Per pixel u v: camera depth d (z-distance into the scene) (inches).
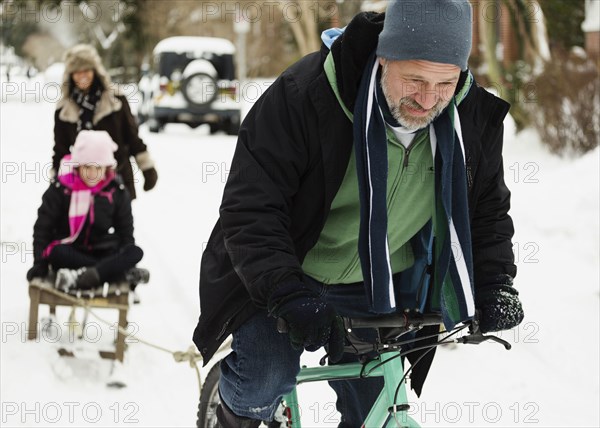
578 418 447.5
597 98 1043.9
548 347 533.6
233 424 314.0
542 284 636.7
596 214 740.7
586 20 1194.0
